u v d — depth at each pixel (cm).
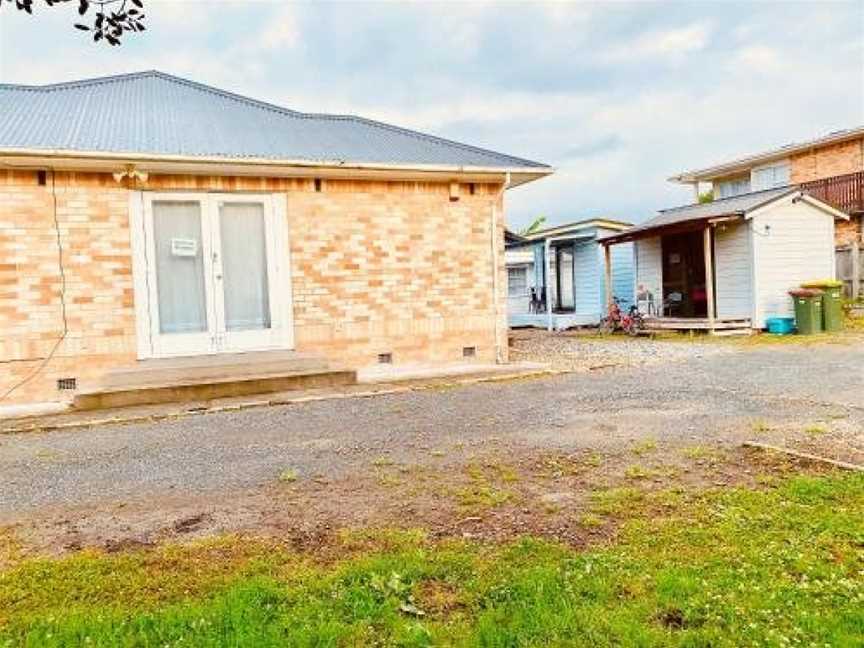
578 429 626
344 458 550
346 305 1070
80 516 423
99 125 1037
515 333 2056
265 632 262
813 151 2400
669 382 892
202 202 993
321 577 314
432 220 1122
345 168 1016
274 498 446
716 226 1684
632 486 441
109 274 937
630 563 315
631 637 253
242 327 1022
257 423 723
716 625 260
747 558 317
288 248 1038
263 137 1112
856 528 349
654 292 2005
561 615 269
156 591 306
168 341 977
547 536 358
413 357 1109
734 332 1606
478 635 257
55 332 908
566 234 2278
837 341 1329
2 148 832
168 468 543
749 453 512
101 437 683
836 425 596
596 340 1672
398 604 284
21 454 615
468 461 523
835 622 258
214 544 361
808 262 1670
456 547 345
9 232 887
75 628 271
